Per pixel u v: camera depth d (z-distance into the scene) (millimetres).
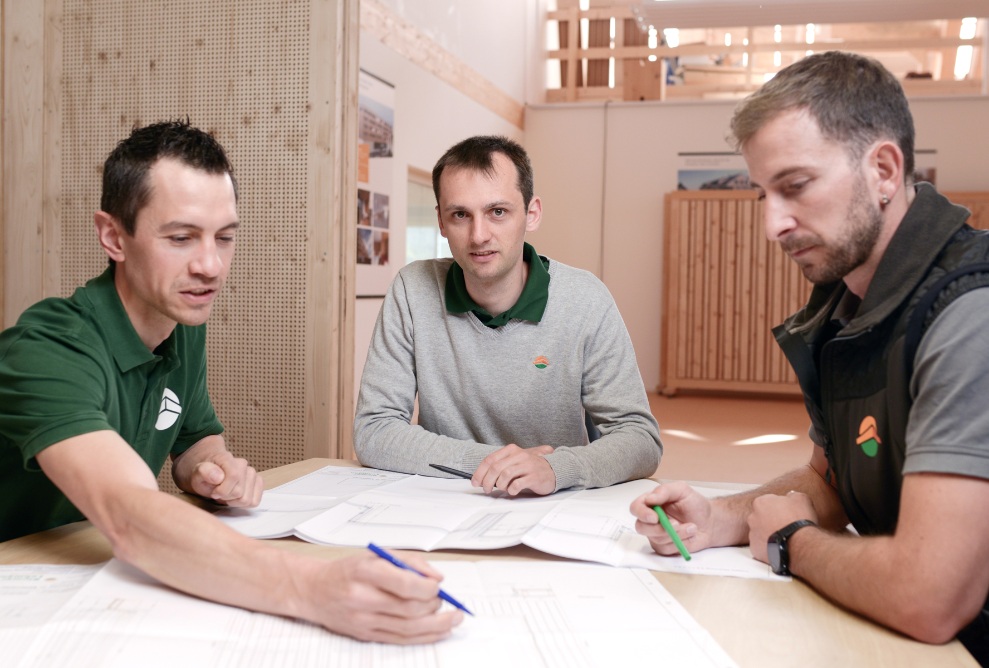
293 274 2834
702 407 7383
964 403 848
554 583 985
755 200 7836
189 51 2883
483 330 1816
